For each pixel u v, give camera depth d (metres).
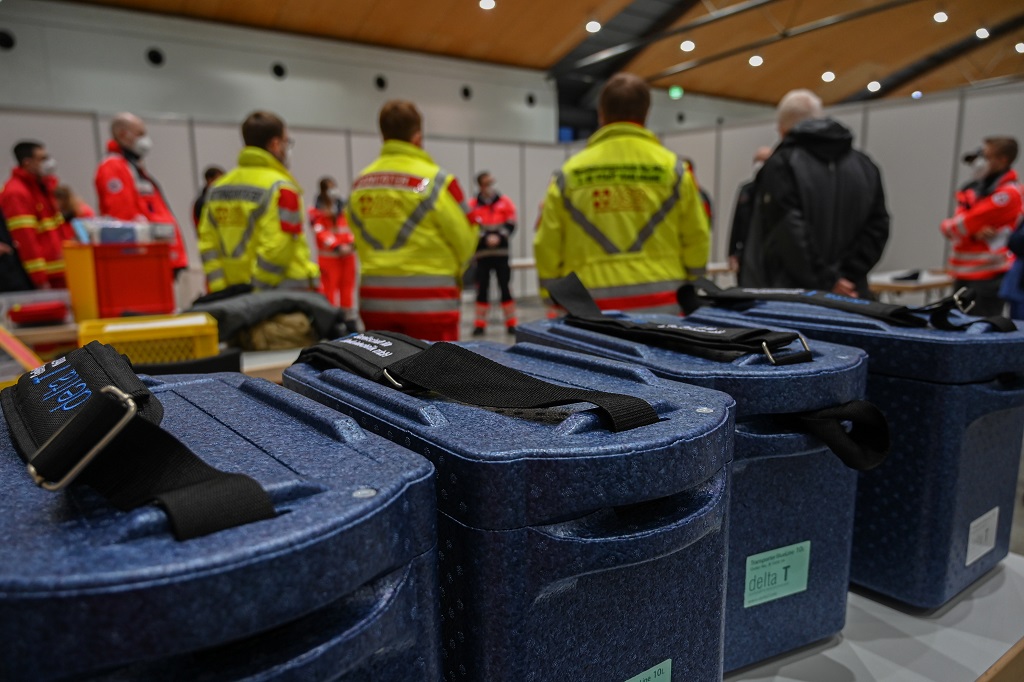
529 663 0.44
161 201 3.61
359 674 0.38
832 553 0.77
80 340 1.25
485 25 9.07
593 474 0.43
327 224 6.13
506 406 0.51
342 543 0.33
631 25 10.03
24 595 0.28
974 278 3.99
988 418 0.85
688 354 0.76
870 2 9.17
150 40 7.59
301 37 8.58
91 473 0.36
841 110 6.57
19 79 6.92
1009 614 0.86
